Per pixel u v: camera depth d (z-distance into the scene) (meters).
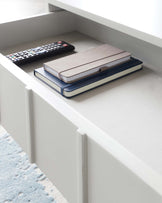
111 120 0.70
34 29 1.05
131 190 0.53
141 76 0.86
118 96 0.78
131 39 0.97
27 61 0.92
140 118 0.70
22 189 1.22
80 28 1.12
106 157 0.56
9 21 1.00
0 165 1.32
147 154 0.60
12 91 0.81
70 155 0.67
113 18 0.83
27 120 0.77
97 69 0.82
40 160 0.81
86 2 0.96
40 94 0.70
